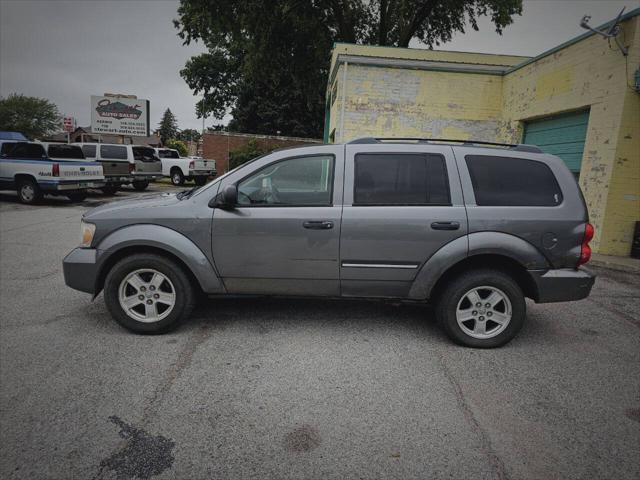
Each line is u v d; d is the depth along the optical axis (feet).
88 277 12.44
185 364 10.85
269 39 66.18
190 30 62.23
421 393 9.70
